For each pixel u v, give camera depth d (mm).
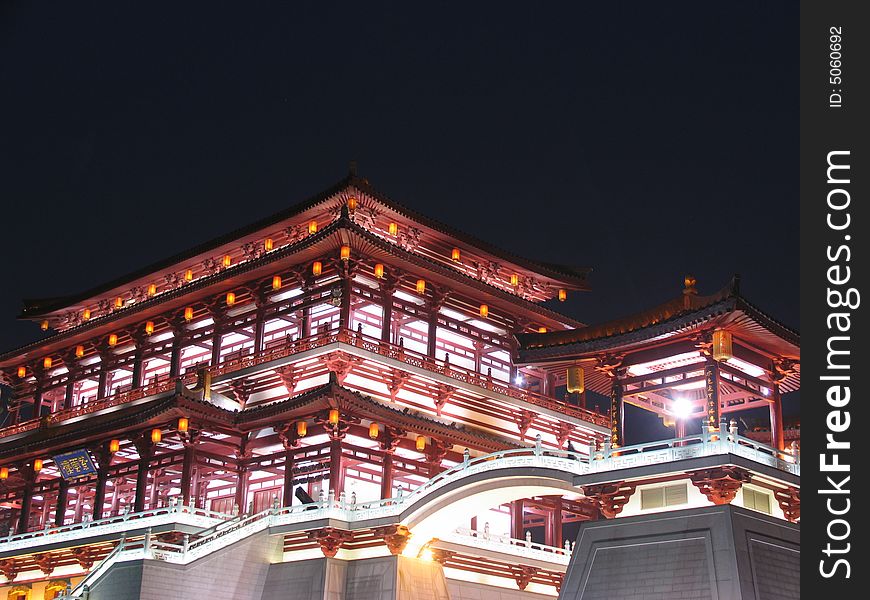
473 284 64625
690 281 44031
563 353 46125
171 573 47156
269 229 66500
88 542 57000
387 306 61531
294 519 50750
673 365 45000
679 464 38938
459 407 63250
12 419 78062
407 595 48094
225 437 60188
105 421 61312
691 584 37594
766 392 45625
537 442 44375
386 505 50062
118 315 69938
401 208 64562
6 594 61500
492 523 63031
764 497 40812
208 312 67062
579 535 41531
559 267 73750
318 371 59312
